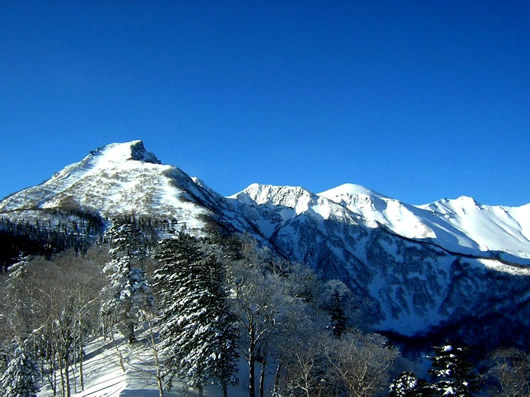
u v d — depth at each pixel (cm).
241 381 4709
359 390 4219
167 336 4266
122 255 5294
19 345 4559
